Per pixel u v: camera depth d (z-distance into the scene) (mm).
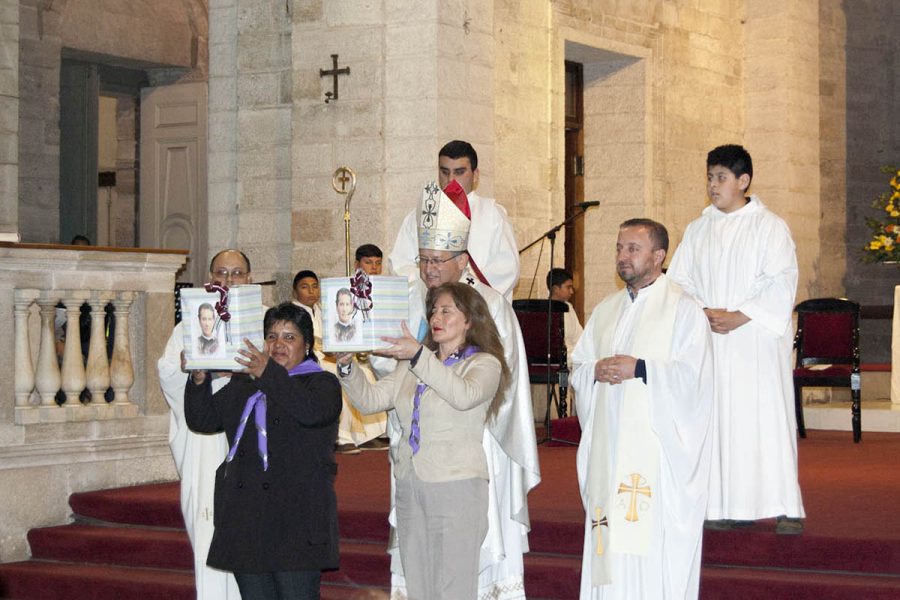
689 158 12992
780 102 13492
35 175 12477
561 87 11430
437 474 4500
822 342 10094
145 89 12539
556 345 10008
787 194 13453
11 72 10008
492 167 10172
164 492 7617
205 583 5617
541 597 6070
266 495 4695
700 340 5105
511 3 10898
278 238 10727
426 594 4555
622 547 5051
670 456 5051
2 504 7242
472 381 4430
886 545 5727
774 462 5926
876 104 15047
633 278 5207
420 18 9750
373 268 9250
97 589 6758
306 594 4746
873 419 11055
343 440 9531
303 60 10180
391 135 9875
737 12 13617
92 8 12805
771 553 5922
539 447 9414
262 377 4574
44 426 7465
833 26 14742
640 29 12305
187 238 12258
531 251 11117
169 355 5738
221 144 11078
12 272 7336
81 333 8266
